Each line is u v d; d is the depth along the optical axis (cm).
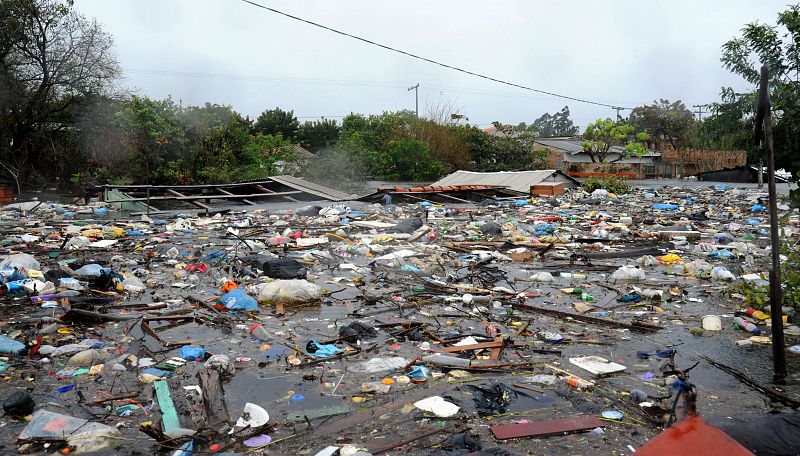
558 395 488
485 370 544
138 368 546
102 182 2991
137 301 793
